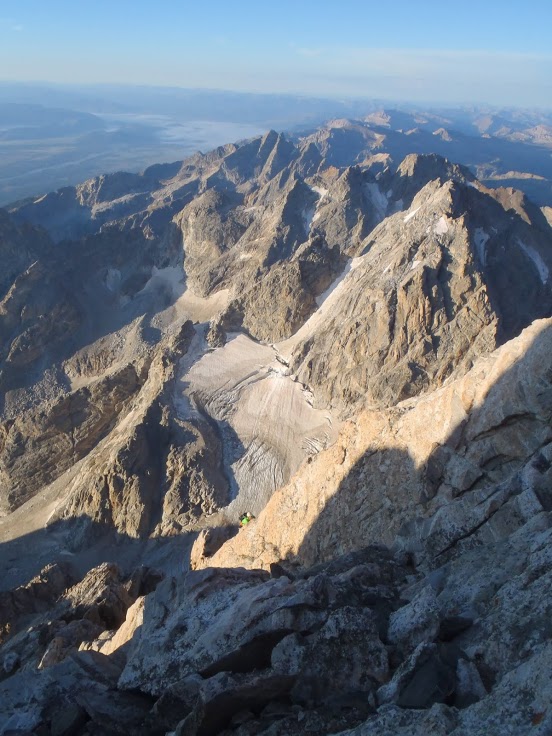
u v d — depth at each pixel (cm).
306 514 3975
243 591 2230
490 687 1462
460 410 3247
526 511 2238
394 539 2969
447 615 1783
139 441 12744
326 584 2031
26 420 14938
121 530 11812
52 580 7656
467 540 2339
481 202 16900
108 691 2006
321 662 1697
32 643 3869
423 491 3231
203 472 12225
